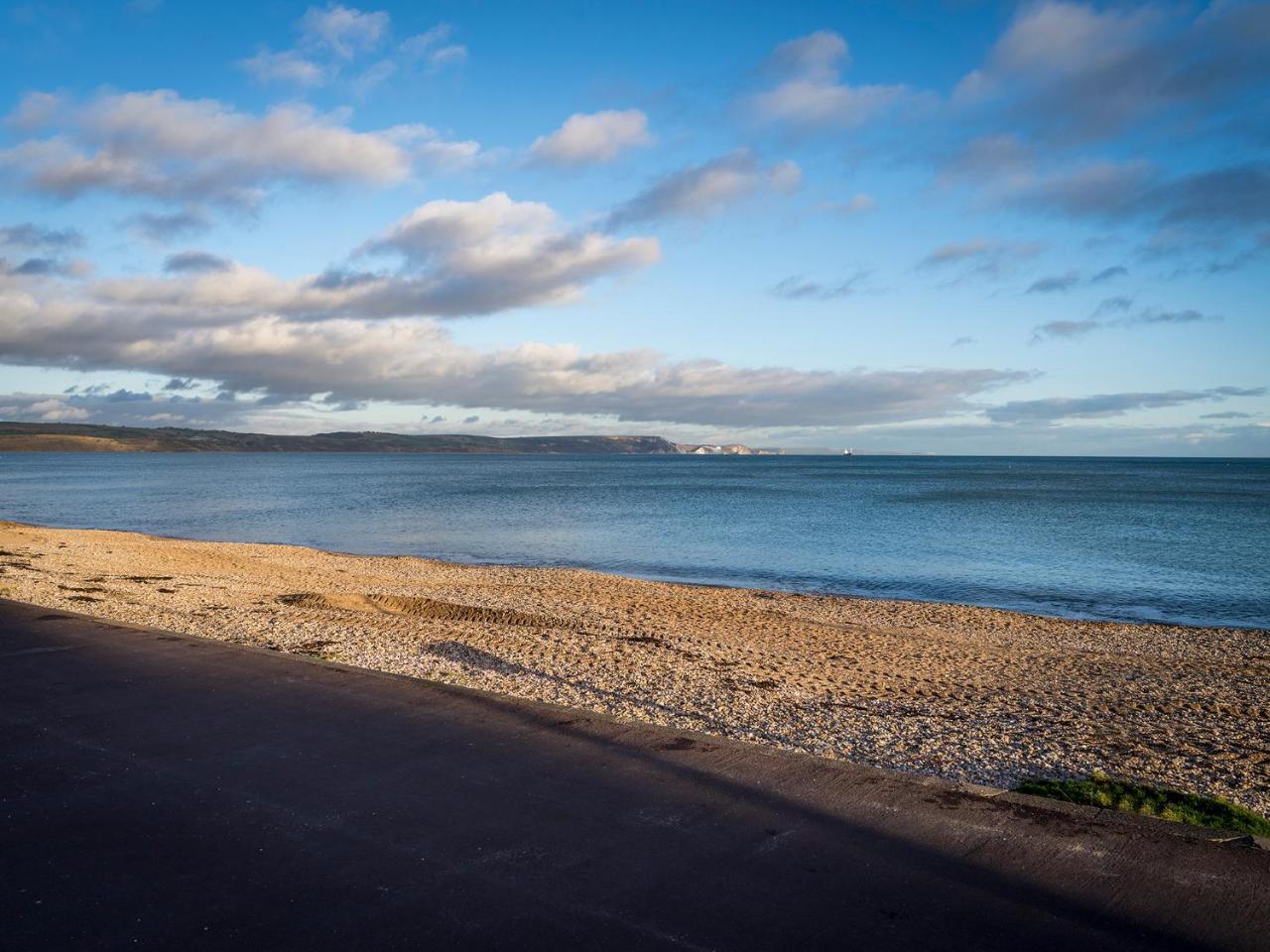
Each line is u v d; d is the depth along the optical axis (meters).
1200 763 7.50
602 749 5.67
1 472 122.88
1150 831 4.43
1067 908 3.64
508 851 4.15
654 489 81.62
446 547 34.53
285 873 3.91
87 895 3.69
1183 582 25.50
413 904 3.63
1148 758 7.52
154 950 3.27
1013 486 90.56
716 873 3.94
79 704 6.66
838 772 5.28
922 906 3.64
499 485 89.69
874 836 4.35
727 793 4.91
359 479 104.25
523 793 4.89
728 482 99.69
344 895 3.71
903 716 8.74
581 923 3.49
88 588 15.20
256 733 5.96
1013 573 27.19
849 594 23.39
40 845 4.19
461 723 6.21
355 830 4.38
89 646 8.77
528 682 9.09
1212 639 16.55
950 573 27.17
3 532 28.23
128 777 5.11
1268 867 4.05
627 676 9.74
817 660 12.20
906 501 63.38
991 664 12.77
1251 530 41.03
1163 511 53.69
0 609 11.01
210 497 67.38
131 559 22.73
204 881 3.83
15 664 7.96
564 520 47.34
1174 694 11.11
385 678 7.49
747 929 3.45
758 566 28.80
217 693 6.98
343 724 6.17
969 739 7.72
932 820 4.55
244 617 12.81
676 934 3.41
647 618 16.33
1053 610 21.12
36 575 16.95
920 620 18.05
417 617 15.45
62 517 48.28
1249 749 8.20
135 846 4.18
